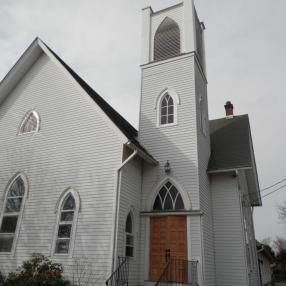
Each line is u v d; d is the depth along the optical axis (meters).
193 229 11.68
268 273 33.91
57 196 11.94
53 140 13.09
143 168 13.40
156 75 15.48
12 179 13.34
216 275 12.88
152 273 11.58
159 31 16.75
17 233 12.01
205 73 17.52
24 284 9.48
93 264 10.22
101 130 12.18
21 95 15.00
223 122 19.58
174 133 13.76
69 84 13.80
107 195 11.04
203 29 18.75
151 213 12.32
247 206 17.52
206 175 14.02
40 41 14.84
